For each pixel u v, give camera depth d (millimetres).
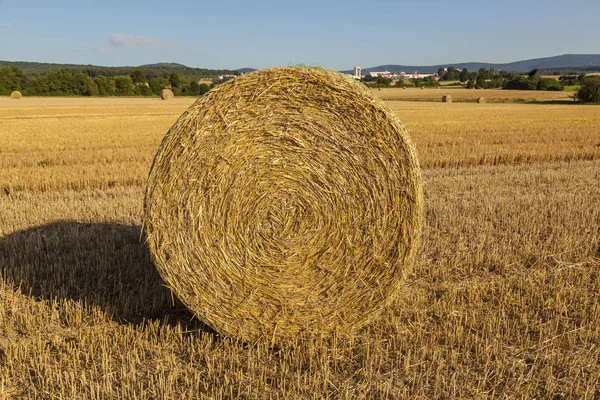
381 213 4891
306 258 4926
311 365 4617
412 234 4906
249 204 4855
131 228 8391
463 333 5156
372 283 4980
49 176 12266
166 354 4742
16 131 21859
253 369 4504
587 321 5453
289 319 4961
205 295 4930
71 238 7781
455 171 13914
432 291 6199
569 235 8047
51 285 6141
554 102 59406
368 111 4820
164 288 6125
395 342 4957
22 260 6934
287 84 4812
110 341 4984
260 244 4891
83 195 10836
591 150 17016
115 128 23609
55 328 5246
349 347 4898
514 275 6719
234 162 4836
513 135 21531
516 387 4258
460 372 4496
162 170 4852
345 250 4934
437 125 26094
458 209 9672
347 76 4941
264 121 4840
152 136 20469
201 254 4895
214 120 4816
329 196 4891
